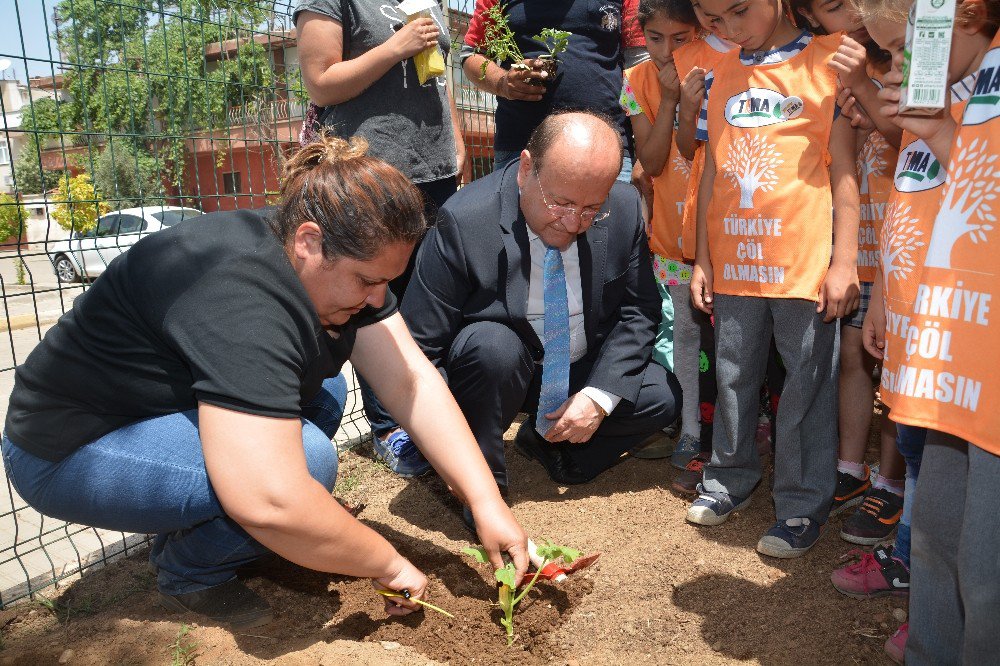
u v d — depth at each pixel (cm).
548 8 330
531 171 232
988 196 139
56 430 189
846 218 226
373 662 187
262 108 383
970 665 146
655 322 279
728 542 249
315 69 303
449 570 234
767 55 234
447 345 269
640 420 280
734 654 195
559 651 199
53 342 189
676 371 303
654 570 233
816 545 244
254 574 230
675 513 271
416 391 213
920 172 172
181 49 416
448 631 203
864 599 213
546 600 219
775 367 304
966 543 142
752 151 233
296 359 176
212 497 187
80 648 200
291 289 174
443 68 313
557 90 330
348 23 305
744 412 251
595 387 264
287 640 199
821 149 228
